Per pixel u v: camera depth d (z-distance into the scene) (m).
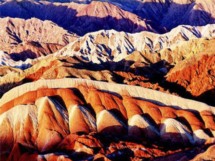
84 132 143.12
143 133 147.00
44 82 157.75
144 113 152.75
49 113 146.75
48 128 143.50
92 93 155.50
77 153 128.50
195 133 147.75
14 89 156.38
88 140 131.38
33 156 131.25
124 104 154.38
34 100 151.88
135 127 147.75
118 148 128.62
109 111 150.38
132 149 128.38
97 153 126.38
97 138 132.62
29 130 143.88
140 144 131.25
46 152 135.88
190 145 143.62
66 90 155.00
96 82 160.12
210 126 151.00
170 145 142.25
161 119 151.50
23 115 146.62
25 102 151.00
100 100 153.88
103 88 158.62
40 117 146.50
